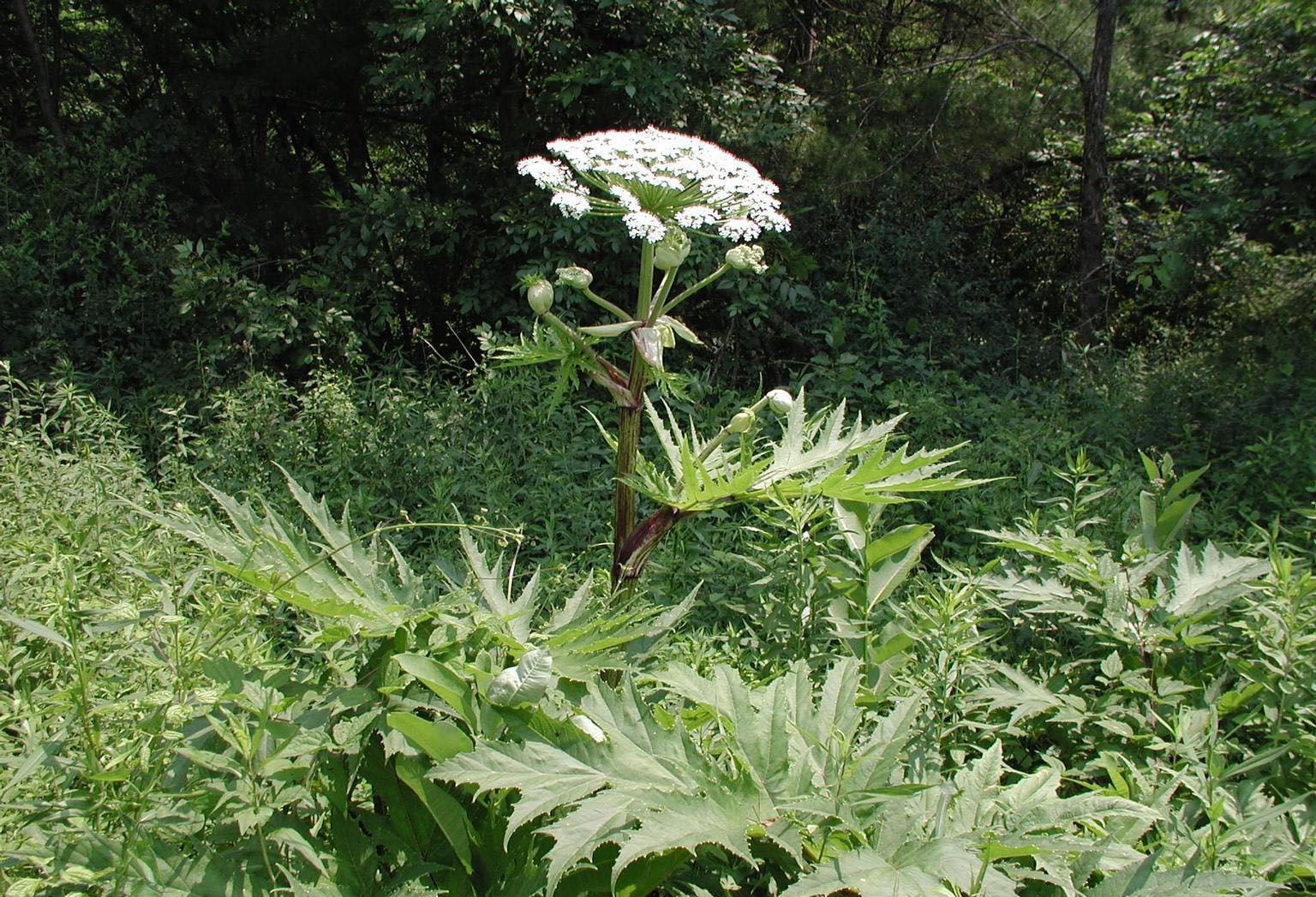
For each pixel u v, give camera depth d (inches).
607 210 82.9
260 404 222.7
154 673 65.9
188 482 186.7
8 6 342.3
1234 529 164.1
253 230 340.5
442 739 60.5
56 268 264.1
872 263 341.1
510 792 66.5
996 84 402.0
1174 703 94.7
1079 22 401.4
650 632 75.7
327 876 58.1
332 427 219.1
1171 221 370.6
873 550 104.0
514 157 313.6
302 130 391.9
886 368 290.0
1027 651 116.0
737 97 317.7
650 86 283.4
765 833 58.4
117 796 58.7
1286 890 71.7
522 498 198.5
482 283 307.4
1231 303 338.6
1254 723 94.9
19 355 259.0
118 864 52.4
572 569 161.8
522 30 286.7
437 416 220.8
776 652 103.6
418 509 193.0
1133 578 107.3
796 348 335.0
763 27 412.2
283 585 60.2
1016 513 170.6
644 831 54.3
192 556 101.2
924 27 460.8
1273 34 331.9
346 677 67.4
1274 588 98.2
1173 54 397.7
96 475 146.4
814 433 83.7
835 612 102.7
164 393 254.2
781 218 81.7
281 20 356.2
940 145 396.2
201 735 61.3
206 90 344.8
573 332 78.7
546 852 63.9
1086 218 389.1
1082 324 367.9
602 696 64.3
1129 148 391.2
